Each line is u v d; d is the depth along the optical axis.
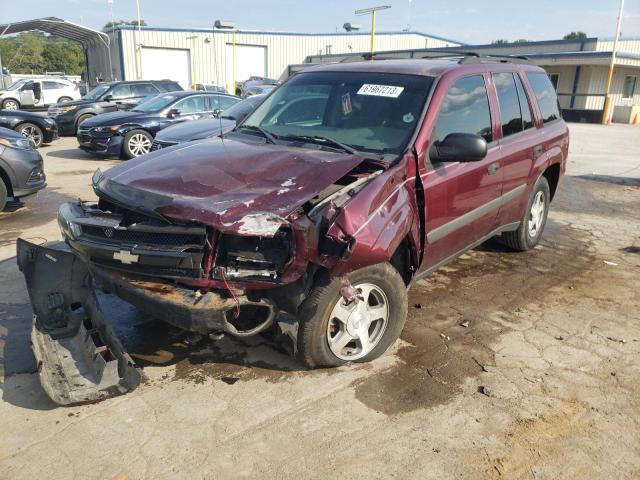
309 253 3.08
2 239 6.33
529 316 4.58
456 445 2.99
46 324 3.57
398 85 4.22
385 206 3.39
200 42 40.81
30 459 2.80
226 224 2.92
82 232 3.37
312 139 4.06
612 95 32.88
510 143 4.95
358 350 3.67
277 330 3.42
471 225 4.55
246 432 3.04
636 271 5.75
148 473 2.72
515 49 34.72
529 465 2.86
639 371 3.78
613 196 9.64
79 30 37.25
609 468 2.86
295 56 45.03
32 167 7.53
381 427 3.12
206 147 3.99
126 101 17.52
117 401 3.28
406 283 4.02
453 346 4.04
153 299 3.10
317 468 2.79
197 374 3.58
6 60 72.19
